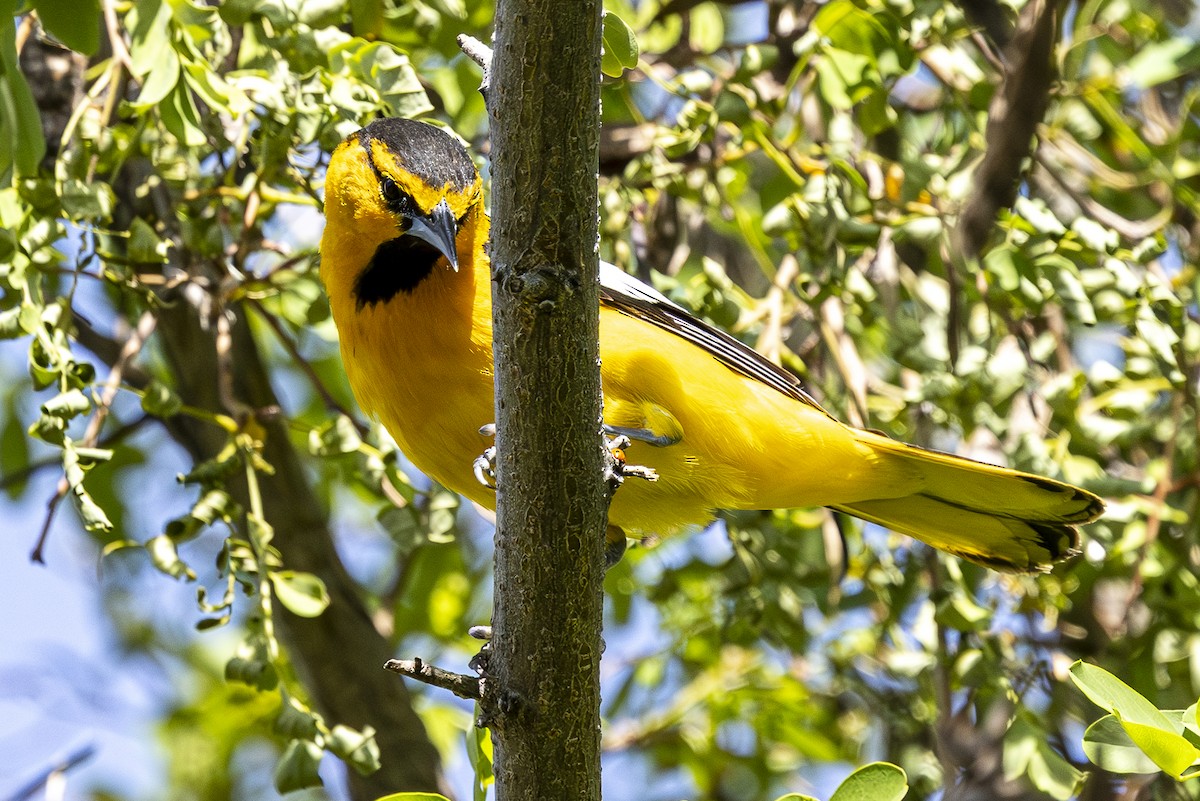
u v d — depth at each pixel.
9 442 13.14
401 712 11.46
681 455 9.07
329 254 8.81
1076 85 11.41
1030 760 8.84
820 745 12.41
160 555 8.37
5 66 7.89
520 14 5.71
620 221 10.12
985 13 12.35
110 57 10.11
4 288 8.76
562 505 6.47
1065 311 9.30
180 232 9.40
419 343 8.47
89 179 8.70
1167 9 12.20
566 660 6.64
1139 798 9.80
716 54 13.35
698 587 12.01
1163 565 9.69
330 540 11.61
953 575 9.78
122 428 11.48
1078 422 9.88
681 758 12.71
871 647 12.13
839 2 10.16
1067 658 10.45
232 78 8.88
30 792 10.17
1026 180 10.80
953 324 10.28
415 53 11.10
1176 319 9.66
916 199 10.56
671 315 9.23
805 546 11.92
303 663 11.34
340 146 8.87
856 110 12.09
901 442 9.49
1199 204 11.02
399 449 9.33
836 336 10.72
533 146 5.89
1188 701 9.69
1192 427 10.05
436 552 13.00
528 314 6.13
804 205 9.54
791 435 9.26
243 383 11.30
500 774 6.83
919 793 11.05
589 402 6.39
